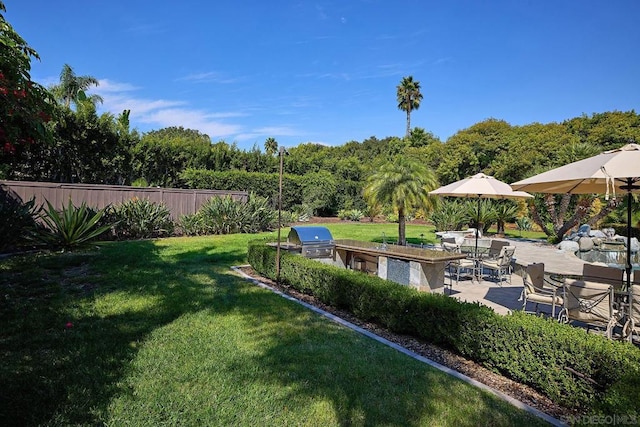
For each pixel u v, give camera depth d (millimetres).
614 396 2322
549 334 3096
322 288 5641
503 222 17531
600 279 5320
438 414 2775
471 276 8484
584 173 4047
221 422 2643
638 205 13102
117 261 8156
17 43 4855
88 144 17094
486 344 3572
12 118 4824
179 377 3260
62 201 11453
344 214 23984
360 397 2990
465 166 27172
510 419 2721
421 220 22797
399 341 4305
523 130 30781
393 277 6438
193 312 5055
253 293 6074
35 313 4805
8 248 8906
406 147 37188
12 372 3236
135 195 13125
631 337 4078
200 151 22391
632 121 25234
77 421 2590
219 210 14047
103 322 4586
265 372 3381
